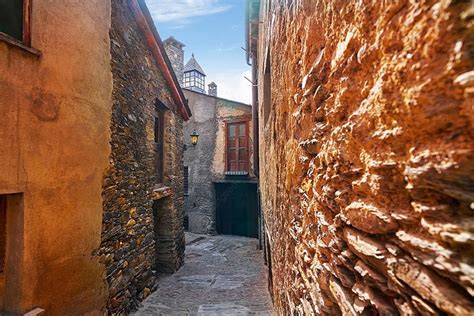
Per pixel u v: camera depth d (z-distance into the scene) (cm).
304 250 173
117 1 358
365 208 89
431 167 61
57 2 255
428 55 61
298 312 198
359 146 93
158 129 586
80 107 283
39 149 237
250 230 1112
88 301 293
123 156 372
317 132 135
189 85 1526
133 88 405
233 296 487
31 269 230
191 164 1123
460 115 56
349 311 102
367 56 85
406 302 74
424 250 65
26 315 221
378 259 82
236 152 1040
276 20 296
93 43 304
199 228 1106
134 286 411
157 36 466
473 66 53
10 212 229
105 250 325
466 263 55
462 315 55
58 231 256
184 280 565
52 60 249
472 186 55
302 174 173
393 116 74
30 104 229
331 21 115
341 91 105
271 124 372
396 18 71
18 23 225
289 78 212
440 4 58
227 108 1061
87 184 293
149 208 470
